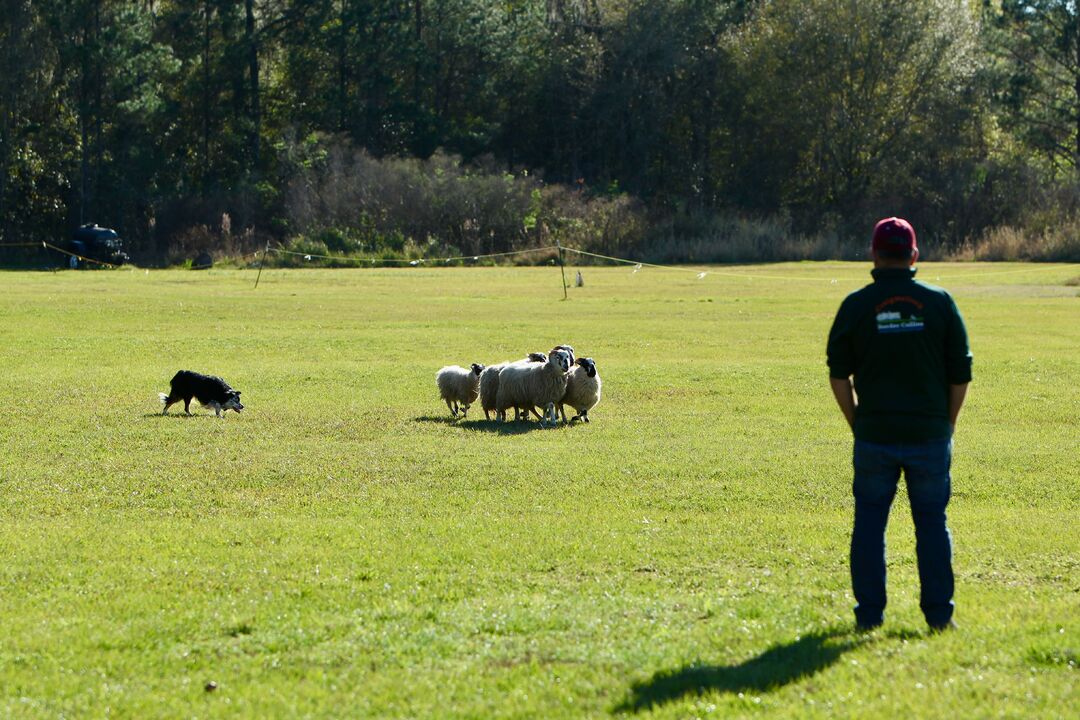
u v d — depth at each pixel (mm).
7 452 14336
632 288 49219
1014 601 7594
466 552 9125
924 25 81312
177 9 84688
